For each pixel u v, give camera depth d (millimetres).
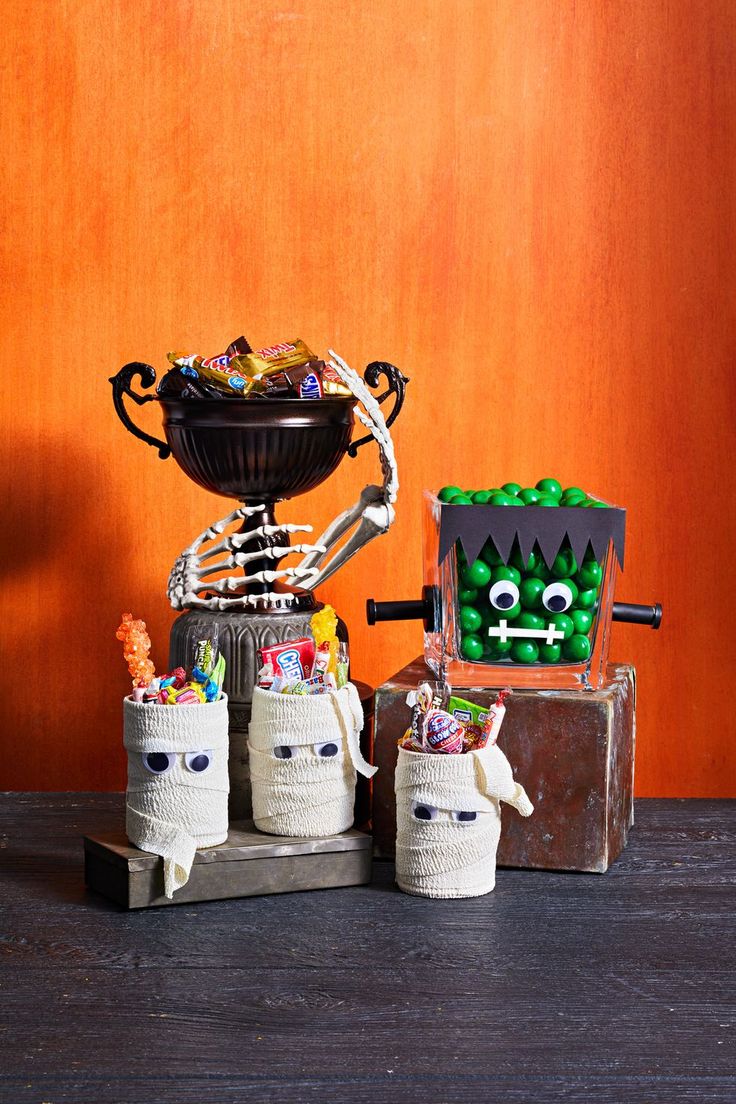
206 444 1636
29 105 2014
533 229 2018
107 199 2025
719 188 2002
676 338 2021
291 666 1546
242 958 1314
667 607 2055
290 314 2037
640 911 1451
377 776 1591
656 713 2072
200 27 2008
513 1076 1090
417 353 2035
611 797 1569
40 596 2076
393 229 2023
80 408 2049
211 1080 1080
